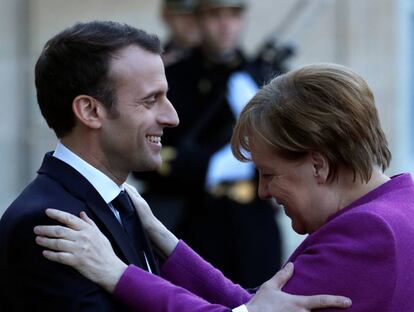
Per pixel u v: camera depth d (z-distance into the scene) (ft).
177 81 35.60
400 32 48.80
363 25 48.21
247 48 46.24
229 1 35.65
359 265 18.76
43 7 43.55
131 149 19.76
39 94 19.94
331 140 19.02
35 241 18.66
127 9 44.29
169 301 19.21
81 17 43.88
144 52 19.74
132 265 19.43
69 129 19.77
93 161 19.79
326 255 19.02
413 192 19.67
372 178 19.69
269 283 19.24
